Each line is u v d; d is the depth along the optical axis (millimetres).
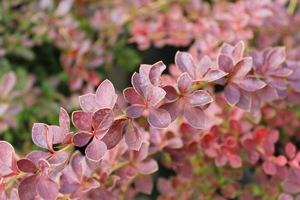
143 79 321
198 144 419
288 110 480
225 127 456
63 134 317
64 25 616
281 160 394
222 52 365
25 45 606
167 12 638
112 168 378
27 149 542
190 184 469
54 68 695
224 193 461
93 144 314
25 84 606
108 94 323
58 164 313
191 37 559
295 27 547
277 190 442
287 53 487
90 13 714
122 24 653
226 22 506
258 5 497
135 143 321
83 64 607
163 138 411
